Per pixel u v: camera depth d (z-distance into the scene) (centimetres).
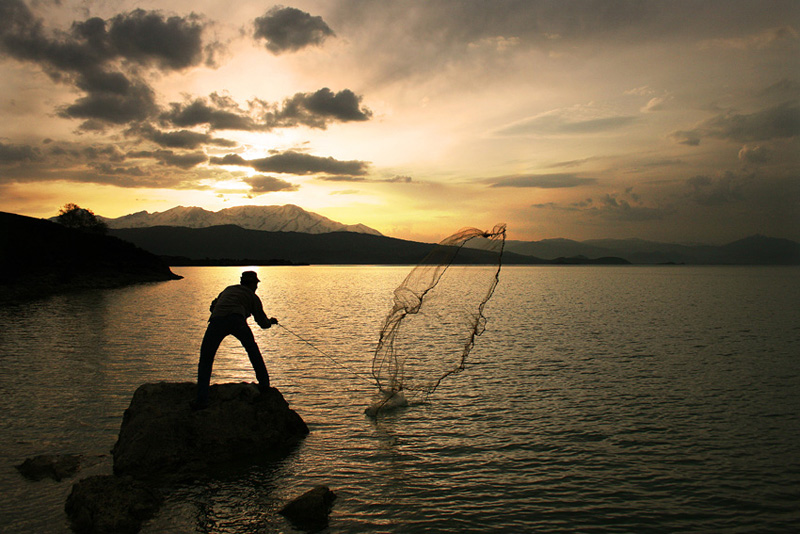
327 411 1061
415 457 812
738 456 827
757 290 6197
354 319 2872
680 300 4412
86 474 732
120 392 1173
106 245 8238
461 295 4912
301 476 735
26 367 1454
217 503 646
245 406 859
